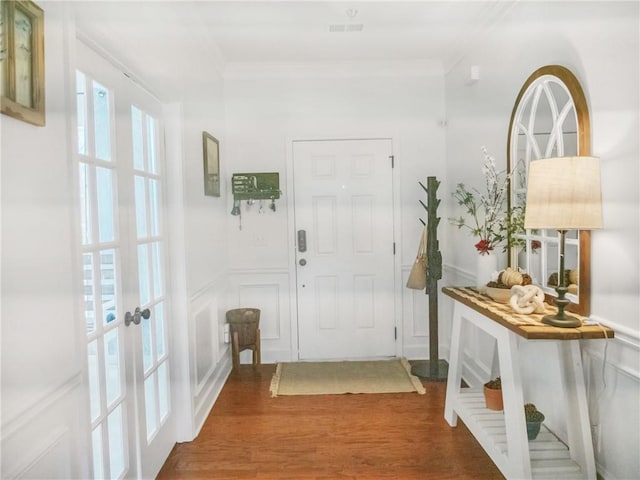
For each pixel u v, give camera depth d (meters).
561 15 1.89
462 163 3.21
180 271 2.33
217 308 3.09
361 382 3.16
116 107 1.72
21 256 1.04
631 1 1.45
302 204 3.61
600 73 1.63
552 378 2.03
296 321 3.64
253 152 3.58
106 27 1.52
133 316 1.79
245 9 2.60
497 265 2.58
